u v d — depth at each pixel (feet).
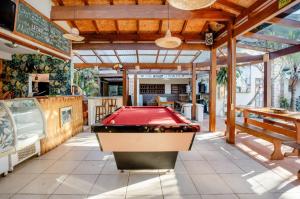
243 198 9.80
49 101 17.47
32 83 25.81
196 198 9.82
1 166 11.89
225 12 18.92
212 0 9.02
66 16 18.67
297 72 34.78
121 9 18.35
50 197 9.93
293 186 10.95
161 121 12.10
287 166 13.75
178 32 25.11
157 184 11.25
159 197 9.93
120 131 9.78
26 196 10.01
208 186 11.00
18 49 21.17
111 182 11.48
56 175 12.39
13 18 13.76
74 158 15.39
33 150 15.02
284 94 40.98
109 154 16.33
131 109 18.76
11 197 9.91
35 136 14.42
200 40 25.20
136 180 11.73
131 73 50.55
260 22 15.11
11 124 12.32
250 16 16.28
